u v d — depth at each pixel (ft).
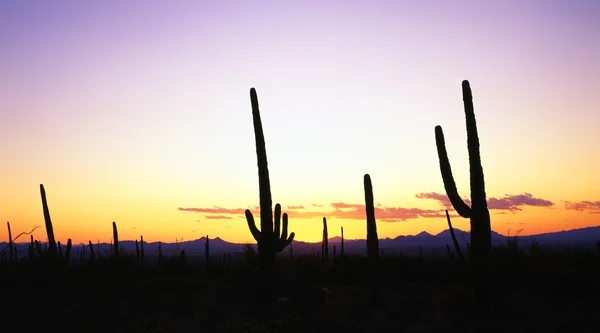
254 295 81.30
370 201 82.02
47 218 108.68
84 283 94.89
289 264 98.02
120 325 70.85
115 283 95.09
